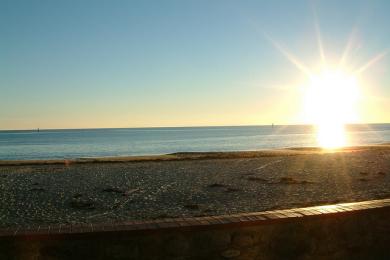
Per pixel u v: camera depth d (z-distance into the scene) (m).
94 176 24.98
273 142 88.44
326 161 32.34
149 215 13.95
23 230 5.07
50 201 16.91
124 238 5.12
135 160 35.78
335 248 5.84
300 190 18.83
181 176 24.38
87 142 102.19
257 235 5.49
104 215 14.13
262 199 16.66
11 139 134.38
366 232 6.01
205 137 129.62
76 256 5.01
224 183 21.33
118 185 21.09
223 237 5.38
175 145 81.88
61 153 61.88
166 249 5.23
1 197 17.94
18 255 4.88
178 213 14.17
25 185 21.47
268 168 28.09
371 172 25.38
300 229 5.66
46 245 4.95
